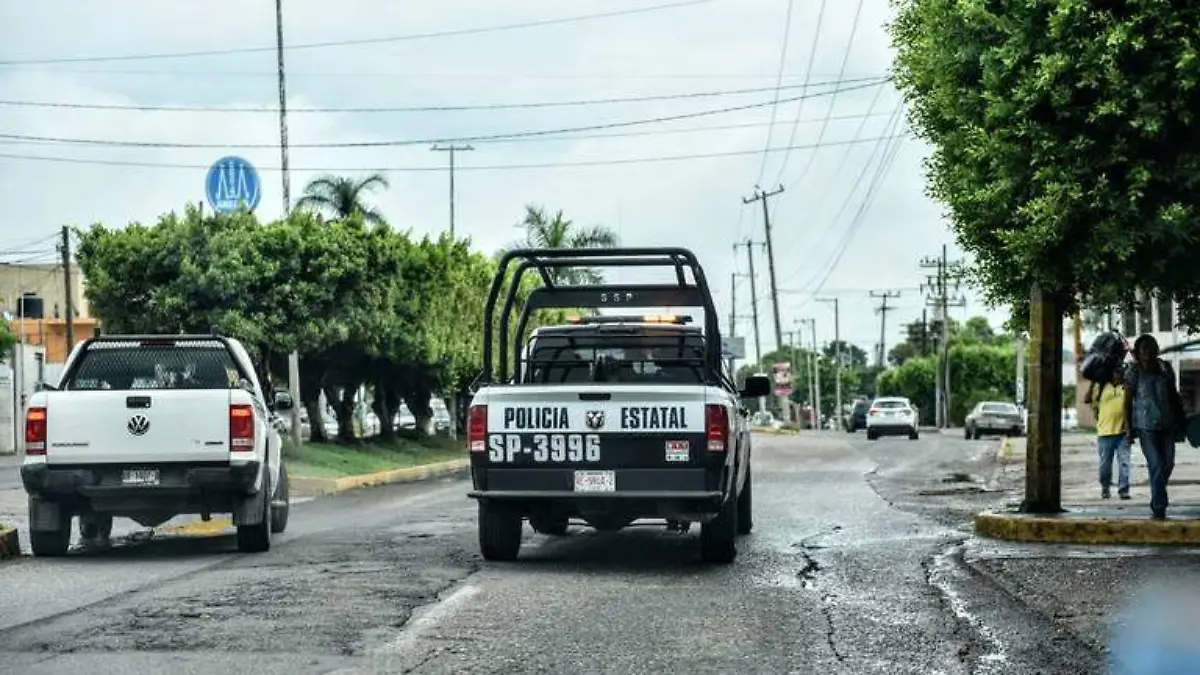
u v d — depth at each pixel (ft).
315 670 25.35
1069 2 42.47
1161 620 31.27
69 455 44.93
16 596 35.37
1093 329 185.37
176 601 33.73
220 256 103.76
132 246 103.30
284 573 39.60
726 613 32.40
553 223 185.16
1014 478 86.58
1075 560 42.32
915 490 76.79
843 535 51.62
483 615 31.86
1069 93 43.37
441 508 68.39
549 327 48.67
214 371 48.19
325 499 80.43
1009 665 26.37
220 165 108.68
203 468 45.09
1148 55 42.37
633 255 45.85
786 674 25.48
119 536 56.49
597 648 27.86
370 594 35.06
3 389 188.24
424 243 126.31
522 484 41.65
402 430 165.37
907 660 26.78
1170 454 50.39
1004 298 56.29
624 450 41.32
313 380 122.52
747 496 52.31
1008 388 367.86
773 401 463.01
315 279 107.34
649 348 48.70
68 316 192.85
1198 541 47.62
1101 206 43.78
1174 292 50.26
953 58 48.19
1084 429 209.97
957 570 40.60
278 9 144.36
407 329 120.57
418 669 25.61
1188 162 42.96
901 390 389.39
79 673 24.97
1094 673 25.71
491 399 41.93
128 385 47.91
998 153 46.09
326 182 147.84
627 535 53.21
